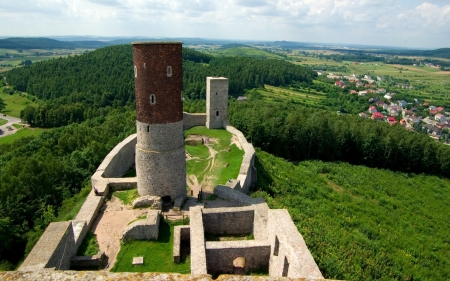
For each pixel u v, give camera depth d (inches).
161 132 808.9
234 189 942.4
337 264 755.4
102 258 653.3
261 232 712.4
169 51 746.8
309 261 510.0
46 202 1149.7
